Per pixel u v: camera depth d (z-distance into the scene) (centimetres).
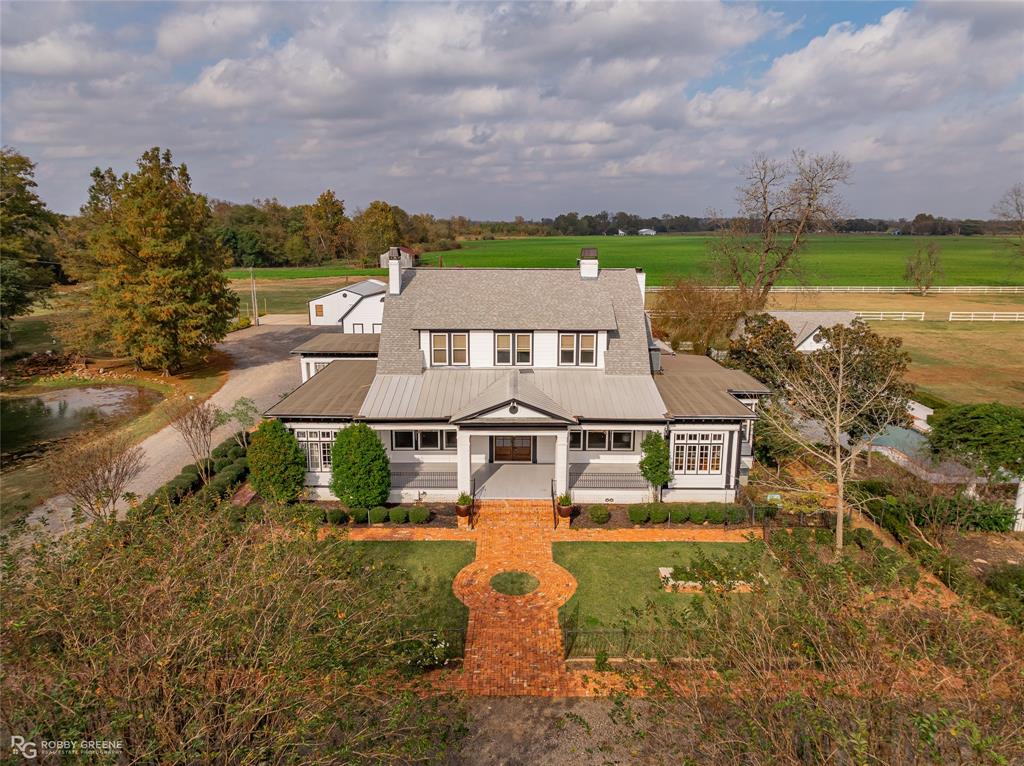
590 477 3011
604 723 1623
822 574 1285
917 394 4484
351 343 4244
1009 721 930
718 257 6969
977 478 2814
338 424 2956
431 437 3250
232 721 993
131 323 5000
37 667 1013
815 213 6325
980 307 9231
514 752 1530
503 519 2783
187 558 1284
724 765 1041
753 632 1152
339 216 17825
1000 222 9244
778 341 3988
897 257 17000
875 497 2705
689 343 5819
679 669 1314
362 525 2761
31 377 5438
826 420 2519
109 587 1116
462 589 2266
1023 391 4997
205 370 5616
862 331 3416
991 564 2384
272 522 1592
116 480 2566
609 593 2238
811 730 997
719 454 2964
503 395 2830
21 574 1205
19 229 6222
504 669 1839
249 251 15850
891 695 1014
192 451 3225
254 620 1164
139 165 5094
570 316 3262
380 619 1371
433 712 1339
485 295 3400
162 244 4950
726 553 2506
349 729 1184
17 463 3500
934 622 1149
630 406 3003
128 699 956
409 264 3816
